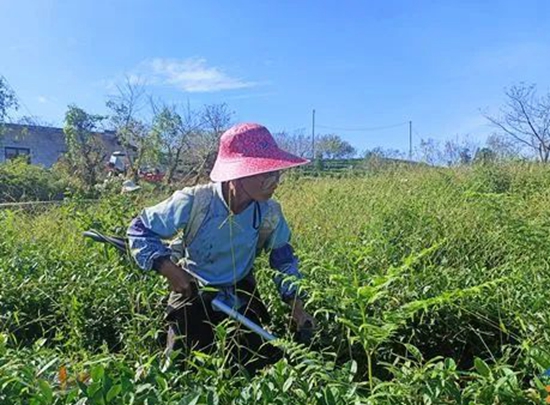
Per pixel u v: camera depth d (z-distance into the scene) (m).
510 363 2.48
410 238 4.39
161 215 2.73
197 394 1.64
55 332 3.35
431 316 2.89
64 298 3.34
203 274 2.80
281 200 7.39
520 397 1.64
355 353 2.68
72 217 5.26
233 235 2.78
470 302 2.79
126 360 2.59
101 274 3.60
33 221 6.26
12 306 3.45
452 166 11.12
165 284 3.40
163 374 1.86
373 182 8.89
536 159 11.72
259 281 3.27
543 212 5.21
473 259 4.04
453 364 1.83
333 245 4.18
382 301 2.83
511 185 8.31
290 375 1.82
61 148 33.62
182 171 19.88
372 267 3.66
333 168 15.37
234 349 2.68
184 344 2.60
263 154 2.65
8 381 1.68
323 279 3.21
